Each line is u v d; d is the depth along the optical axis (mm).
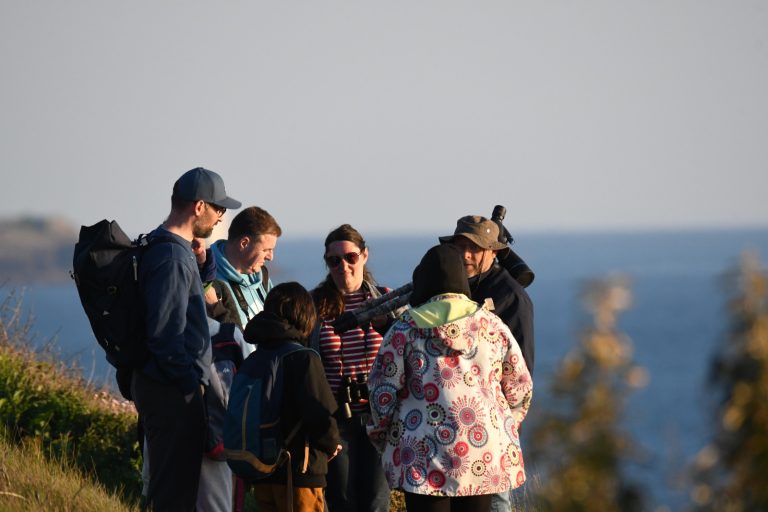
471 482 16703
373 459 20797
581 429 6395
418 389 17141
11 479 21375
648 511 6230
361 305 21578
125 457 28703
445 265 17734
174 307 19344
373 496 20734
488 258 21516
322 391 18172
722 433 6344
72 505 20578
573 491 6340
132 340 19516
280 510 18469
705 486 6297
